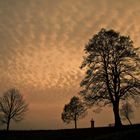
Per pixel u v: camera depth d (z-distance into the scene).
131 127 35.28
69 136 39.50
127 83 35.53
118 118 35.12
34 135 45.62
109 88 36.06
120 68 36.81
